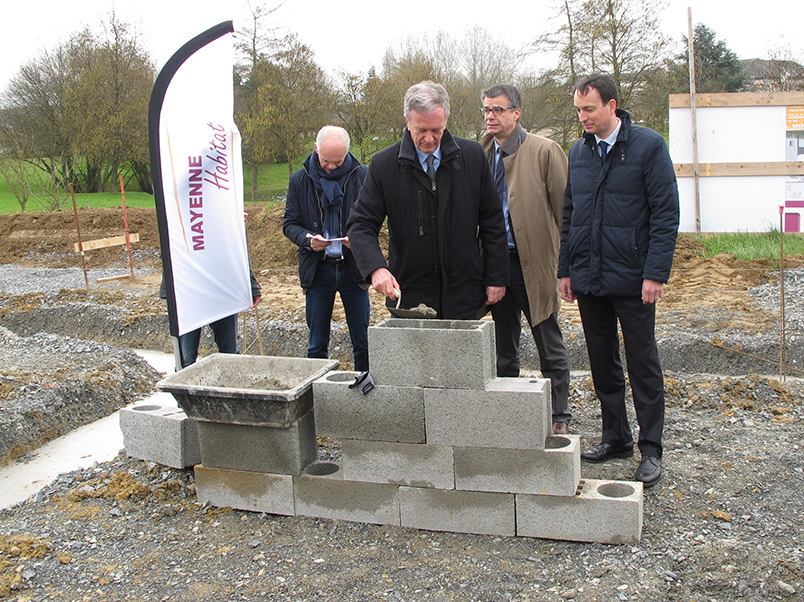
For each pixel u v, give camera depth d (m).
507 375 4.21
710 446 3.97
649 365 3.51
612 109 3.37
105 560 3.13
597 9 18.84
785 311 6.72
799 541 2.93
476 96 24.34
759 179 10.66
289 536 3.28
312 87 24.92
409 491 3.23
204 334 7.42
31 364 6.09
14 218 16.38
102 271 13.04
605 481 3.14
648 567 2.81
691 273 8.91
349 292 4.53
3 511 3.65
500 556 2.99
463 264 3.47
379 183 3.40
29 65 26.78
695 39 30.86
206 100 3.98
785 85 22.91
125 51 27.27
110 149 27.19
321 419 3.28
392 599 2.74
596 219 3.46
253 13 24.20
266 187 32.59
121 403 5.76
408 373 3.09
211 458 3.55
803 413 4.41
